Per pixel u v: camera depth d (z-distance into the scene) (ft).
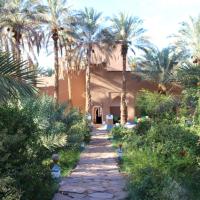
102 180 41.96
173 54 140.15
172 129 52.03
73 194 35.06
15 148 28.17
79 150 69.41
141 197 29.40
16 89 23.65
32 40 109.70
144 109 145.38
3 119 29.68
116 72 153.28
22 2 103.50
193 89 50.62
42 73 26.43
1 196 24.80
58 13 118.73
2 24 102.78
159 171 34.09
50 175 33.96
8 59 23.89
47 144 47.85
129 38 136.87
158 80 142.51
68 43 127.24
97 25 133.59
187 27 122.93
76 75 150.71
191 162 40.88
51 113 60.80
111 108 156.04
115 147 76.33
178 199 27.37
